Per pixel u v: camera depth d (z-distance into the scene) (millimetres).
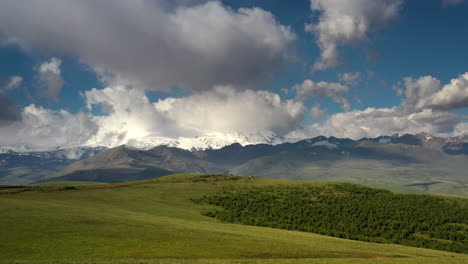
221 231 85375
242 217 133500
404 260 61094
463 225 131125
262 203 159000
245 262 53688
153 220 94562
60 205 111812
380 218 135000
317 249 69938
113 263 50031
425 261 60969
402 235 117625
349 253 68312
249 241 73188
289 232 100312
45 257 54000
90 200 146375
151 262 51438
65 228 73938
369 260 59312
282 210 146500
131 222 86062
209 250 63031
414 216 137750
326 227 123562
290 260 56781
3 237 64438
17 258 53062
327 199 165625
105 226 78500
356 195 175250
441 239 116688
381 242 108000
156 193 181000
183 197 174875
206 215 136375
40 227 73438
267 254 62406
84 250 58875
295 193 182750
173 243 67000
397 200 164500
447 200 167000
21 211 90812
